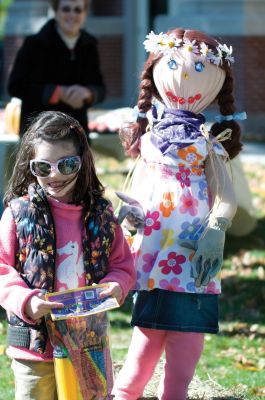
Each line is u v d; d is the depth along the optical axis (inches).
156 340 229.1
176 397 222.5
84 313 184.1
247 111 962.1
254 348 313.9
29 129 196.4
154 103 237.8
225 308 364.2
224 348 314.8
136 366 230.2
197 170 227.5
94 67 377.1
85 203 195.6
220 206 224.1
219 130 235.8
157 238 224.5
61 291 186.7
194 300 222.4
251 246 472.1
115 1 1069.8
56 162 189.2
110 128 464.8
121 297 195.5
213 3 956.0
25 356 190.5
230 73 234.2
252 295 383.6
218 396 255.9
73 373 187.8
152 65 235.3
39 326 189.3
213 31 949.8
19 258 191.5
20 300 184.1
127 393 230.8
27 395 192.9
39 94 358.3
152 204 226.8
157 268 222.8
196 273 219.6
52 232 190.7
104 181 599.5
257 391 264.2
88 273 193.9
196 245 222.1
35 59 360.5
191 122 229.0
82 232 194.4
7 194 199.3
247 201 468.1
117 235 200.1
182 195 225.3
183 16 960.9
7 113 455.2
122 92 1070.4
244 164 706.8
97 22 1065.5
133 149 238.4
